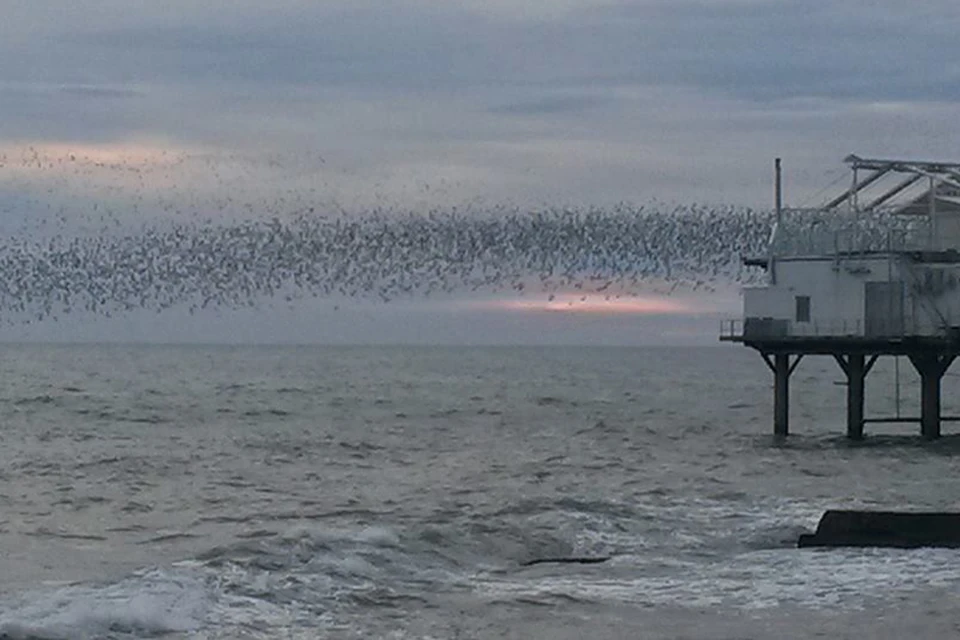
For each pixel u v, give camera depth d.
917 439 63.06
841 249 58.84
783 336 60.03
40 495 44.06
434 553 30.45
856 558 30.20
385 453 61.12
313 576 27.06
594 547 32.66
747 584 27.95
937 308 57.56
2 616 23.17
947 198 59.72
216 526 36.47
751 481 47.34
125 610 23.70
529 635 24.00
